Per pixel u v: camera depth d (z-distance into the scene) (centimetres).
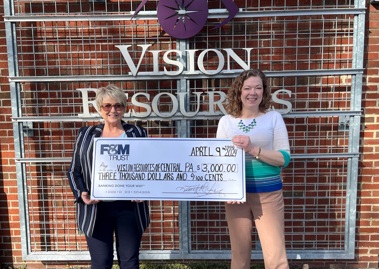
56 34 324
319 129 331
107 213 240
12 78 312
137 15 307
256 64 325
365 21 316
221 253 344
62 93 332
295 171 339
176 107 318
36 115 334
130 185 241
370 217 343
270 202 237
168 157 243
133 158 241
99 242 238
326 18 316
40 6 321
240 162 239
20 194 331
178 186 243
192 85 328
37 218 351
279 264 233
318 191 340
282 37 320
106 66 328
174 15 305
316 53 321
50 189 346
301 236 349
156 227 352
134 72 313
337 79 323
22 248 340
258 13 304
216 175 241
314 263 354
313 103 327
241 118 240
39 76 315
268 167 237
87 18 308
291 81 325
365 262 350
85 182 242
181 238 340
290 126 333
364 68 322
